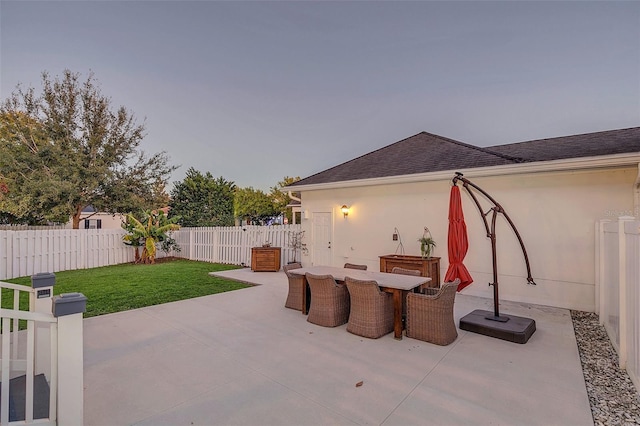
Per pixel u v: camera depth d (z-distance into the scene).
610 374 3.66
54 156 14.85
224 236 13.42
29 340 2.30
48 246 11.21
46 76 15.20
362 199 9.52
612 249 4.57
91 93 16.00
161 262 13.84
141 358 4.02
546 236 6.73
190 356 4.09
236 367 3.78
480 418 2.80
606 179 6.14
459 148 9.18
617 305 4.20
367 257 9.39
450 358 4.07
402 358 4.06
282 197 25.08
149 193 17.78
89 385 3.34
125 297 7.30
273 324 5.40
